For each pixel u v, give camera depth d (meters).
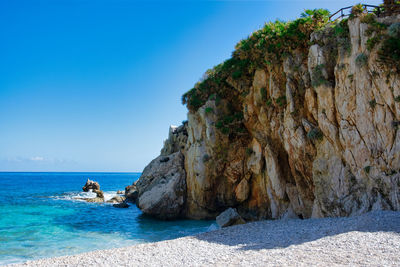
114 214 31.22
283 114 21.02
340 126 16.06
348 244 9.08
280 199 22.42
